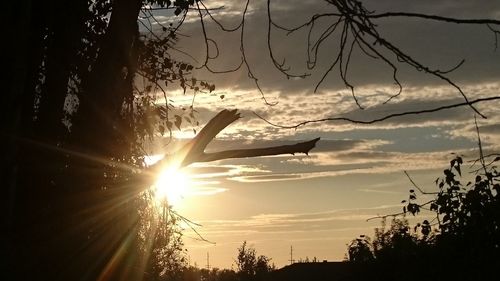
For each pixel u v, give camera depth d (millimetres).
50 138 10414
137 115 11445
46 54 10586
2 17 8922
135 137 11000
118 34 10398
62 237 10039
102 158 10430
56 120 10484
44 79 10539
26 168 10133
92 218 10336
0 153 8938
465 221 14305
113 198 10539
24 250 9328
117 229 10617
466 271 14430
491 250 14102
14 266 8977
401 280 16422
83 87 10438
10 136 8984
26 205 10062
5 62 8930
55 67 10523
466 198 14125
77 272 10031
